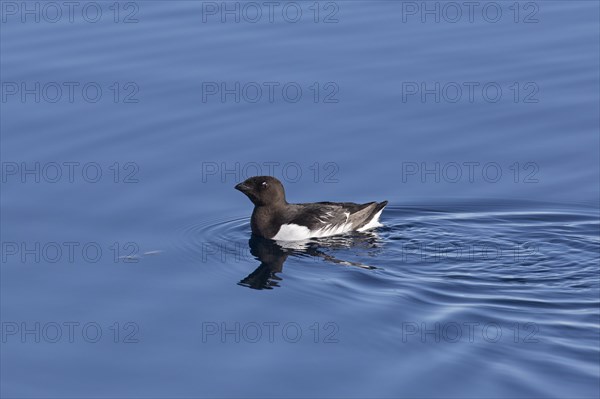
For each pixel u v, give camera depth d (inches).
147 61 989.2
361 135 896.3
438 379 552.1
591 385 537.6
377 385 550.9
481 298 644.7
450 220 781.3
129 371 581.0
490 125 909.2
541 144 882.8
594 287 656.4
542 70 983.6
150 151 870.4
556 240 738.2
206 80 961.5
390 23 1067.3
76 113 916.0
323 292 668.7
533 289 655.1
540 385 539.8
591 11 1091.3
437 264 702.5
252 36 1037.8
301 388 552.4
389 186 832.3
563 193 813.2
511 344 582.9
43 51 1001.5
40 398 557.0
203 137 889.5
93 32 1039.6
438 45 1027.3
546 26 1061.1
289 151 873.5
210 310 651.5
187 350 601.3
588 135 891.4
